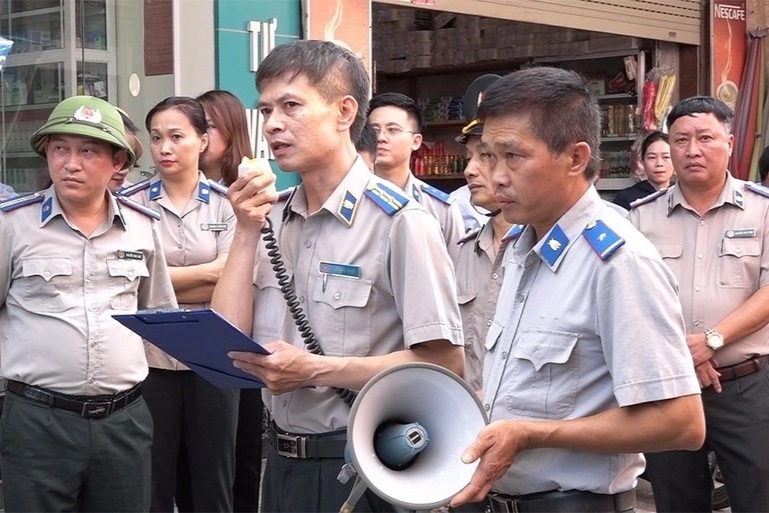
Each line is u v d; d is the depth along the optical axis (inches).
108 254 165.3
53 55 261.9
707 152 187.8
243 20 282.4
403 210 130.0
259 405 221.6
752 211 190.1
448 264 131.6
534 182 108.9
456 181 421.7
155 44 272.1
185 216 205.6
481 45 403.5
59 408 159.8
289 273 134.2
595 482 112.1
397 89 435.5
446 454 111.5
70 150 160.4
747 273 188.9
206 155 232.1
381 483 107.3
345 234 131.1
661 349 104.8
